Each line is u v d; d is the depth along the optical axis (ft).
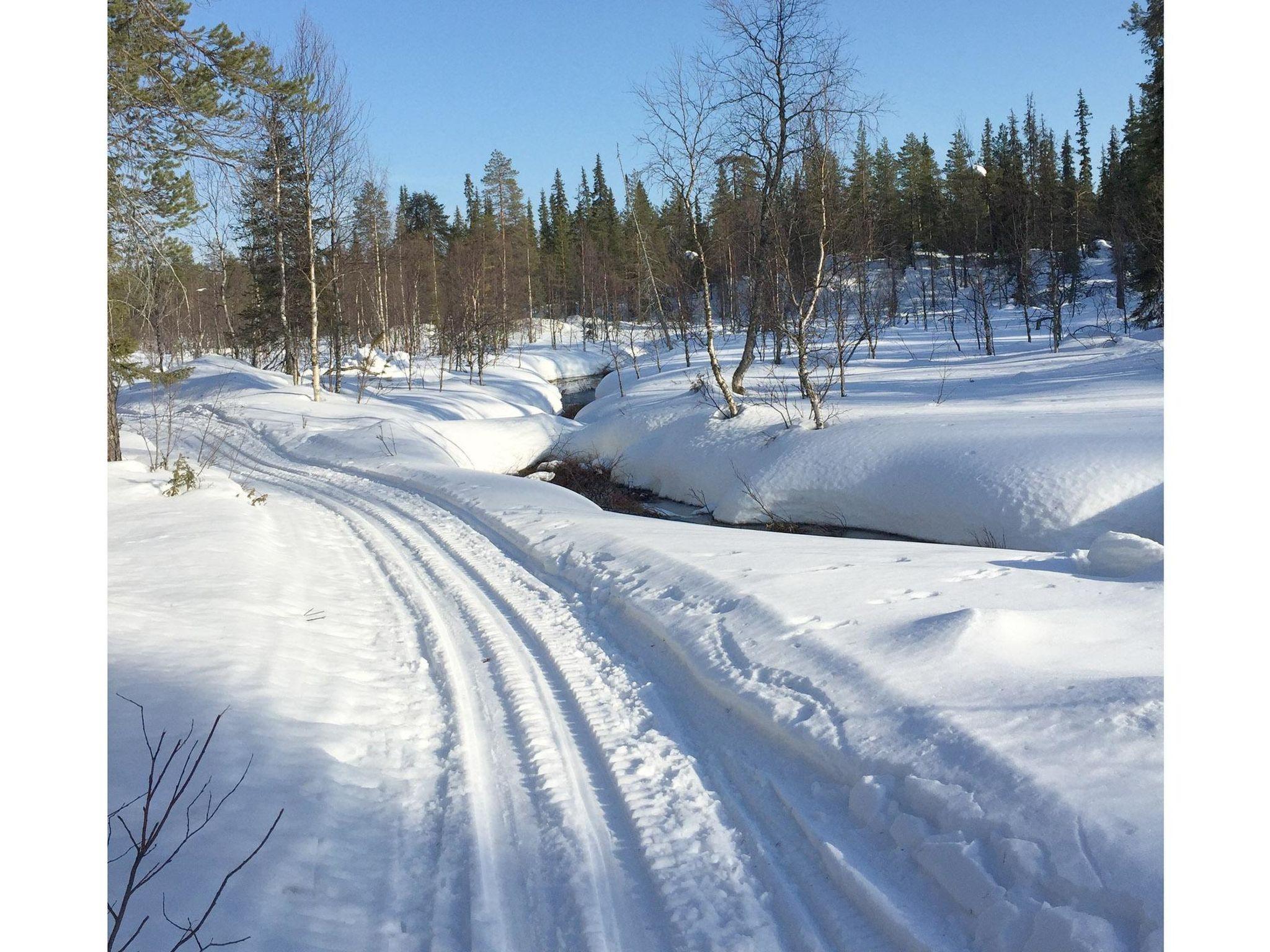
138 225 34.14
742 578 23.86
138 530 33.81
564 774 15.14
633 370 156.87
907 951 9.77
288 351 121.60
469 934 10.80
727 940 10.50
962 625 16.66
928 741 12.92
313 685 18.48
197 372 115.44
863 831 12.03
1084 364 86.84
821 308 109.70
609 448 83.20
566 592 27.17
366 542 37.70
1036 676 14.38
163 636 19.44
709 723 16.70
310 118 89.35
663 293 148.05
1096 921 8.71
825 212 71.67
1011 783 11.19
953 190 199.52
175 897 10.14
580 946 10.55
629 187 73.61
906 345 142.00
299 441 77.05
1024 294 131.23
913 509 49.55
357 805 13.91
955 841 10.68
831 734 14.12
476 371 151.74
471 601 26.84
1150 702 12.45
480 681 19.88
